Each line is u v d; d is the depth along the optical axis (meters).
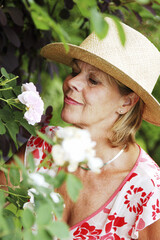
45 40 2.50
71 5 2.41
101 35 0.83
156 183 1.83
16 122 1.70
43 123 2.28
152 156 3.82
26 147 2.05
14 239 0.93
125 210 1.85
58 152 0.89
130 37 1.79
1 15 2.03
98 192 1.89
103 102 1.79
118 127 1.86
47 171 1.92
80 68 1.79
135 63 1.78
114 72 1.71
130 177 1.86
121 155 1.92
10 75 1.67
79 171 1.92
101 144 1.89
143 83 1.81
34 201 1.23
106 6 2.41
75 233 1.89
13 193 1.34
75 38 2.89
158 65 1.88
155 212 1.81
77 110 1.81
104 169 1.91
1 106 1.92
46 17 0.88
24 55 2.81
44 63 2.66
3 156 2.17
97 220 1.88
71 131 0.89
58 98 3.34
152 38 3.07
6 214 1.20
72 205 1.92
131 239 1.90
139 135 3.80
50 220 0.81
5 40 2.26
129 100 1.84
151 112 1.94
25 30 2.45
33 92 1.55
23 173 0.94
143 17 2.84
